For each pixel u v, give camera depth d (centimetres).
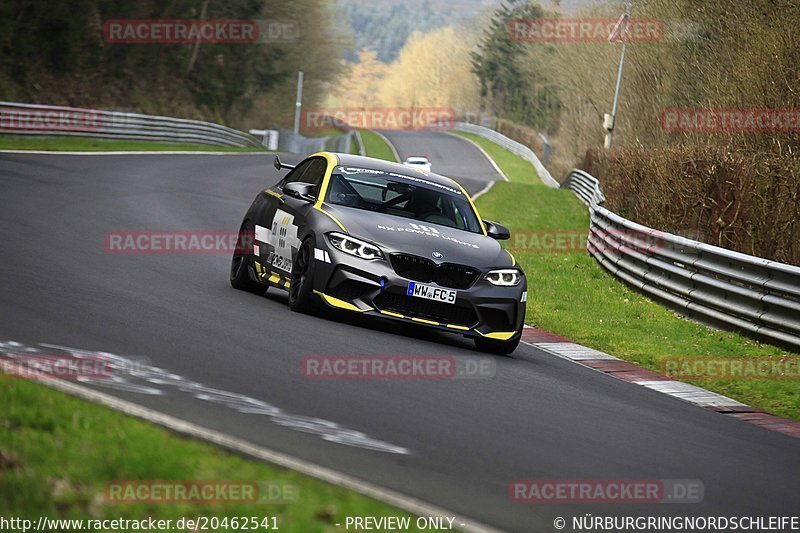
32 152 9656
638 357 3750
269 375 2394
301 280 3375
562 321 4322
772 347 4144
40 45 15688
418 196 3684
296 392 2266
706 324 4656
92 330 2645
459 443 2023
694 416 2761
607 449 2161
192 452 1597
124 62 18300
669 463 2119
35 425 1608
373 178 3703
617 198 7712
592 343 3944
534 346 3728
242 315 3209
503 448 2033
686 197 6022
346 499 1492
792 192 5253
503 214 9475
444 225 3588
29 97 15488
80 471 1430
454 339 3494
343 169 3712
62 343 2445
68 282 3419
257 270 3822
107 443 1564
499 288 3300
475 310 3262
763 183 5453
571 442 2175
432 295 3209
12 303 2877
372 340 3069
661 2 14150
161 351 2495
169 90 19925
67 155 9988
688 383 3381
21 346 2353
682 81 14000
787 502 1941
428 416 2219
